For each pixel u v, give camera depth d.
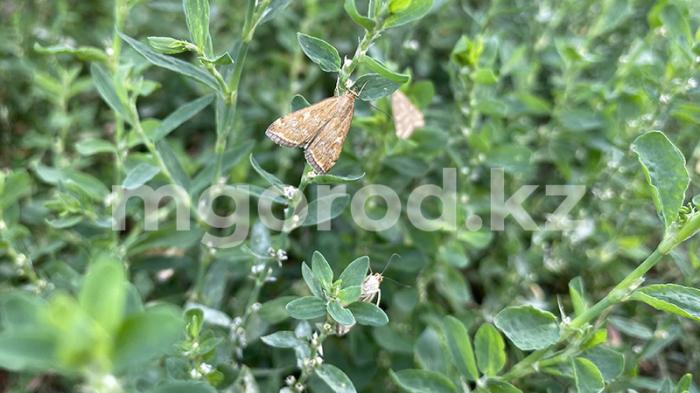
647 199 0.20
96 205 0.20
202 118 0.24
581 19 0.25
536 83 0.25
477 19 0.23
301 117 0.15
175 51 0.15
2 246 0.17
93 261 0.18
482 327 0.16
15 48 0.24
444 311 0.20
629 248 0.21
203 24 0.15
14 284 0.20
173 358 0.15
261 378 0.18
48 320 0.11
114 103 0.17
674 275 0.21
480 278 0.23
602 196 0.21
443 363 0.18
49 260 0.21
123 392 0.12
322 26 0.25
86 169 0.23
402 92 0.19
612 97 0.21
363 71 0.20
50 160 0.24
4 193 0.17
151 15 0.25
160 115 0.24
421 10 0.14
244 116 0.23
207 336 0.15
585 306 0.15
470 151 0.21
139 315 0.11
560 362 0.15
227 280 0.20
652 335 0.17
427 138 0.19
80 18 0.26
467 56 0.19
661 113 0.20
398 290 0.20
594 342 0.15
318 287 0.15
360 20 0.14
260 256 0.17
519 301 0.21
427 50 0.24
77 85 0.21
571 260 0.21
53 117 0.21
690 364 0.20
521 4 0.25
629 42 0.24
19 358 0.11
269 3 0.16
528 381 0.18
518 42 0.25
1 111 0.23
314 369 0.16
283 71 0.25
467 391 0.16
